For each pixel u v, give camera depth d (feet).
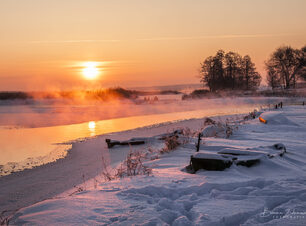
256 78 236.43
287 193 14.70
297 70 225.76
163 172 22.06
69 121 78.54
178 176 19.99
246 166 22.45
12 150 41.37
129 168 23.00
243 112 101.19
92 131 60.13
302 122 55.16
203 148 32.53
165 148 34.81
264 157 23.63
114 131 59.77
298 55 224.33
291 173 20.70
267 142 35.47
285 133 43.45
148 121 78.02
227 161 21.76
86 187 22.93
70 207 13.43
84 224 11.41
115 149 40.91
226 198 14.48
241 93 188.65
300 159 26.23
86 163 33.24
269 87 249.14
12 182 26.73
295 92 177.47
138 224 11.19
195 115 94.17
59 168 31.27
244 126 51.90
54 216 12.28
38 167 32.01
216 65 220.84
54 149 42.01
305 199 13.79
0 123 74.08
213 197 14.96
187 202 13.99
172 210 13.07
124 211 12.81
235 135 42.80
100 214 12.46
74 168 31.07
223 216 11.84
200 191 16.11
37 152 40.04
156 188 16.39
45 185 25.38
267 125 51.75
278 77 233.55
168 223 11.82
